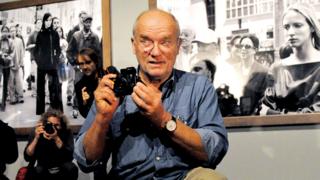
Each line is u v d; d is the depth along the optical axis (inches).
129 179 41.7
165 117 37.7
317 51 63.6
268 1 66.8
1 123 77.4
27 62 84.5
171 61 41.9
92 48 78.7
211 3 70.2
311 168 63.8
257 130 67.3
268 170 66.4
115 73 39.2
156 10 42.5
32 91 83.7
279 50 65.9
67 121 76.8
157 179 40.6
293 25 65.1
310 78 63.8
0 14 87.0
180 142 37.8
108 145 43.3
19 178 74.4
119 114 43.2
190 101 43.1
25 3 85.0
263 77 66.6
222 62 69.2
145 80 43.2
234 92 68.2
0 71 86.7
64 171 74.1
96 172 44.8
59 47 81.7
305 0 64.7
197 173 38.4
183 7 71.7
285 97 65.1
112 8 78.5
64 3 81.8
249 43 67.7
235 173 68.4
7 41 86.4
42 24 83.5
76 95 79.2
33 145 74.6
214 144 39.3
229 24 69.1
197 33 70.8
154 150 40.9
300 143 64.7
